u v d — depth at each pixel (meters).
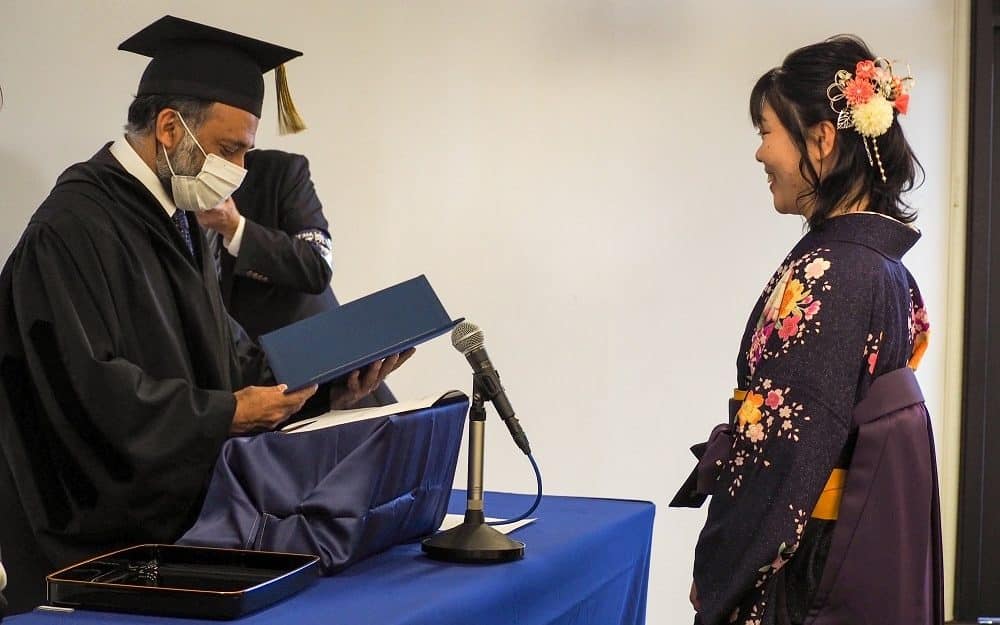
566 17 3.90
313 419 1.81
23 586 1.87
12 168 2.90
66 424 1.83
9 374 1.88
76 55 3.03
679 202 3.98
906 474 1.65
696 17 3.99
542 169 3.89
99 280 1.91
